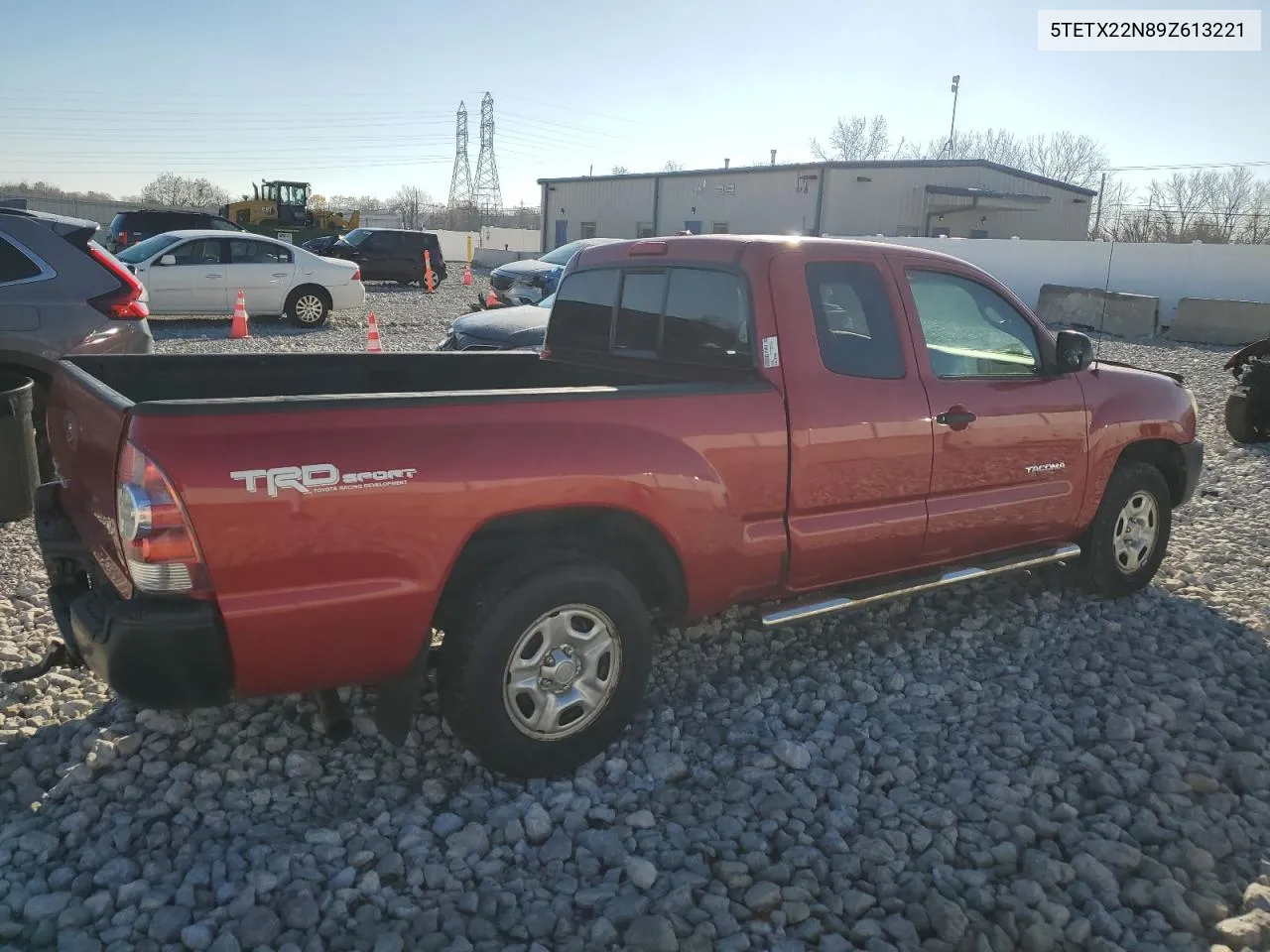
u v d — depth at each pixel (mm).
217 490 2797
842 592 4359
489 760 3385
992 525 4684
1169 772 3562
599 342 4785
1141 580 5477
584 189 46000
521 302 18078
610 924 2773
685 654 4621
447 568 3160
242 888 2871
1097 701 4215
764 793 3443
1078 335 4820
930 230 37094
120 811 3234
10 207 7176
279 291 17047
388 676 3246
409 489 3057
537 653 3402
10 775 3438
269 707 3926
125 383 4109
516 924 2789
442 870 2988
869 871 3047
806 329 4012
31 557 5609
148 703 2918
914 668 4520
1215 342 19672
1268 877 3020
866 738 3846
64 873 2898
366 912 2795
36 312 6625
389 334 16844
